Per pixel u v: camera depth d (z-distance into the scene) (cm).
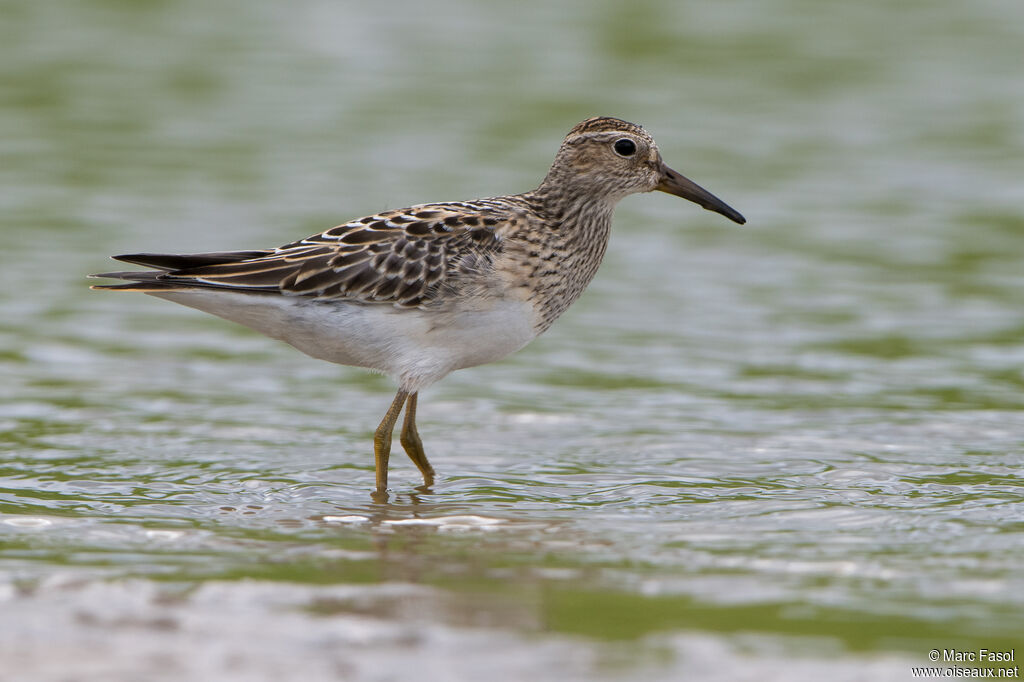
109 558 944
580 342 1652
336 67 2873
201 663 728
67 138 2441
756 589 872
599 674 717
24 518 1052
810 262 1939
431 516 1085
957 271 1894
